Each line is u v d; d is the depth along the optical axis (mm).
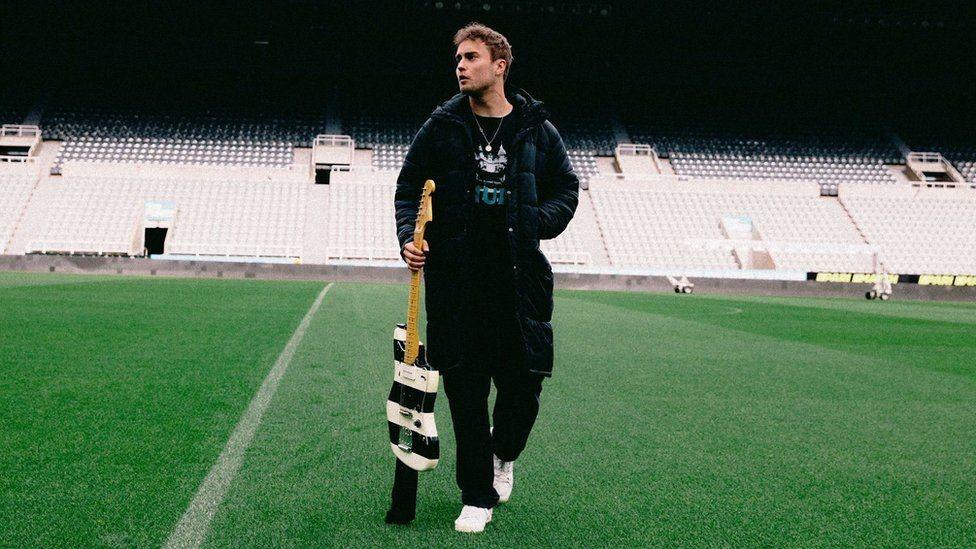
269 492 2445
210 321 7695
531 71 28438
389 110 27922
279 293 12852
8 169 22516
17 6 24688
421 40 27797
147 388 4074
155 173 23469
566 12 25656
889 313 13414
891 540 2213
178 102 26734
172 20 26094
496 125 2305
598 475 2787
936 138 28750
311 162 25156
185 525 2127
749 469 2939
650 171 26578
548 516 2324
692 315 11289
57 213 21984
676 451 3184
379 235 23062
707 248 23781
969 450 3365
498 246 2268
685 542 2141
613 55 28578
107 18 25891
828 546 2150
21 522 2109
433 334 2268
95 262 19141
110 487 2436
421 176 2330
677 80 28781
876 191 25938
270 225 22844
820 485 2754
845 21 25984
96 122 25453
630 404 4199
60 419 3314
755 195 25594
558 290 19891
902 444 3453
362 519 2230
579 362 5867
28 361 4824
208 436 3123
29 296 10031
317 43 27438
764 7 25156
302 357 5418
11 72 26234
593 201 24875
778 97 30016
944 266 23672
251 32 27047
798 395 4695
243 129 26297
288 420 3463
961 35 26984
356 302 11242
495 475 2445
